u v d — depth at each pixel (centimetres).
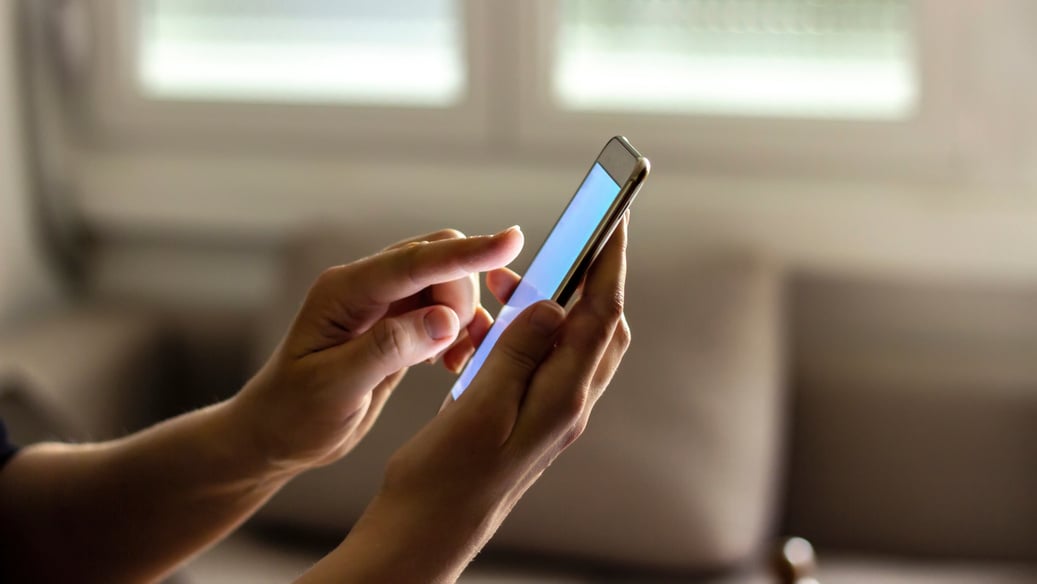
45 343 165
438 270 69
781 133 181
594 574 145
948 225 170
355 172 188
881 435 161
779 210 175
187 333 187
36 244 187
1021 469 157
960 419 159
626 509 142
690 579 143
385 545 59
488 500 61
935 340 175
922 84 177
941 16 174
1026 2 170
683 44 185
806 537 164
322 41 194
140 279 195
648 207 178
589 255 64
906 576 145
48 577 86
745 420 147
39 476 86
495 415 60
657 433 144
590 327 62
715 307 151
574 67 187
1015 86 173
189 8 195
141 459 82
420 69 192
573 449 143
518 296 76
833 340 177
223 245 192
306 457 79
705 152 183
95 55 194
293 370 75
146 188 189
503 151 189
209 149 196
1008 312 172
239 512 84
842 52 181
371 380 74
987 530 158
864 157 180
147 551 84
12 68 180
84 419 156
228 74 195
